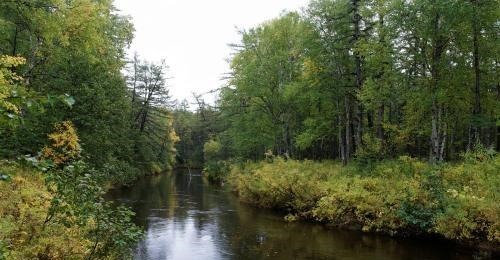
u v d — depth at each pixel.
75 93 20.08
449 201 14.87
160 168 63.16
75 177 8.53
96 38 19.64
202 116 80.62
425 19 19.41
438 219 14.45
